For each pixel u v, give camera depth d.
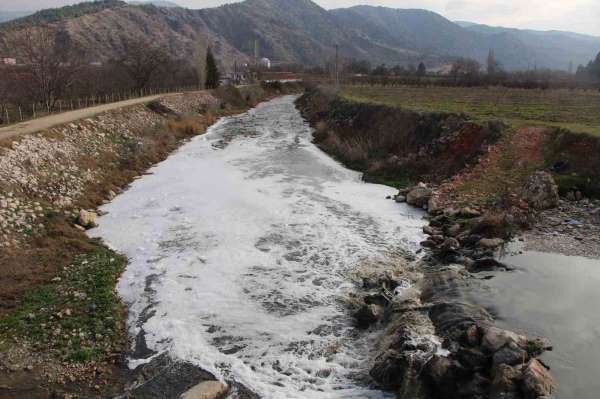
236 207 22.27
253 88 78.00
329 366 11.30
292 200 23.30
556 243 16.66
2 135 24.48
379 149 31.30
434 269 15.69
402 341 11.29
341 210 21.83
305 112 56.97
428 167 26.28
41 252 17.00
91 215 20.84
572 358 10.18
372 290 14.53
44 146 25.05
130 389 10.69
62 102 44.50
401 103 42.12
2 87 39.69
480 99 47.19
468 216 19.52
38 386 10.73
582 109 37.06
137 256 17.36
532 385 8.78
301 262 16.56
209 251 17.58
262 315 13.47
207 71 72.88
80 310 13.66
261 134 43.06
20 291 14.45
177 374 11.12
